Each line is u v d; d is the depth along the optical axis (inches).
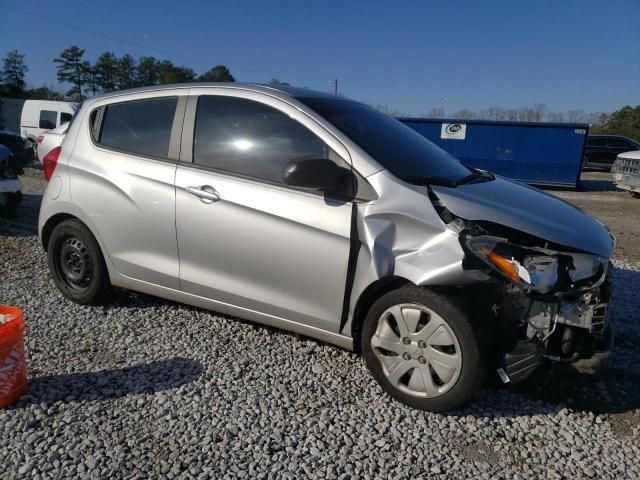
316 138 135.4
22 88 2212.1
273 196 135.7
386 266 123.3
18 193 302.8
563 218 131.6
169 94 158.7
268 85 152.1
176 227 150.8
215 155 147.3
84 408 122.1
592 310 117.3
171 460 106.1
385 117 166.7
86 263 173.3
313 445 112.7
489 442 116.3
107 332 161.2
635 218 457.7
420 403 124.6
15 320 122.6
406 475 105.0
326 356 150.5
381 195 125.5
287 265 135.4
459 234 118.3
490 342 121.3
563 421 125.0
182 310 177.8
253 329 165.3
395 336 126.5
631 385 143.4
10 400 121.6
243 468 104.7
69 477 100.1
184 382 134.6
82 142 171.2
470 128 697.6
